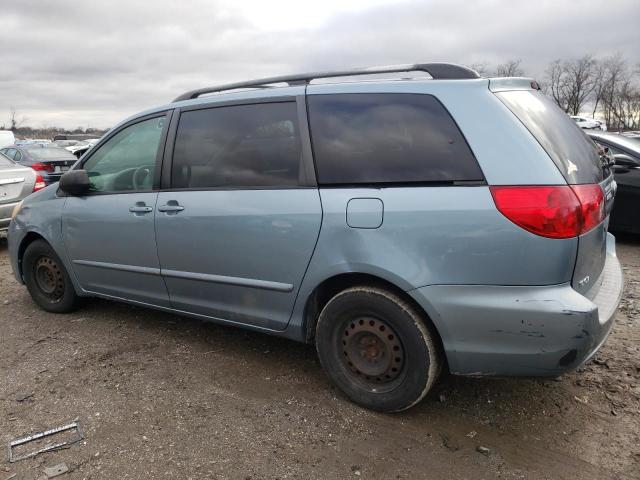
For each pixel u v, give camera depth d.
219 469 2.39
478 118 2.48
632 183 6.38
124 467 2.41
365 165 2.69
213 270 3.21
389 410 2.76
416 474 2.34
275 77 3.15
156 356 3.54
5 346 3.79
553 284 2.32
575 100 58.16
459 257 2.41
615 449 2.49
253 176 3.05
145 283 3.65
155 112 3.60
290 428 2.69
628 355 3.41
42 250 4.30
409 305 2.59
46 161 12.03
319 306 3.01
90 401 2.98
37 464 2.45
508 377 2.48
